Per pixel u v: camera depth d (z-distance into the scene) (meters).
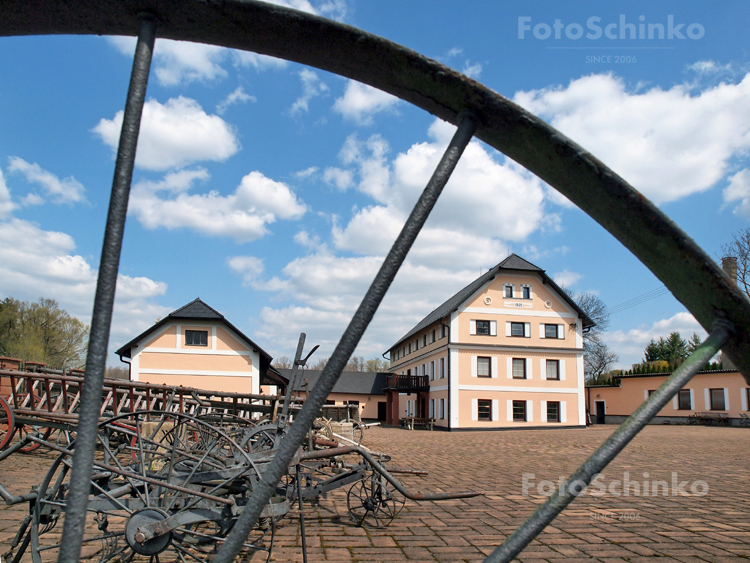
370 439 22.91
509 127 1.18
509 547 1.00
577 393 35.94
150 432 10.20
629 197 1.10
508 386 35.31
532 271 36.47
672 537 5.46
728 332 1.13
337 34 1.13
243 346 27.14
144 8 1.13
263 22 1.13
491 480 9.41
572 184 1.22
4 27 1.19
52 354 46.38
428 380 40.69
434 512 6.52
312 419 1.08
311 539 5.21
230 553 1.04
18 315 46.09
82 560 4.34
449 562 4.52
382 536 5.35
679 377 1.06
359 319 1.10
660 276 1.24
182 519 3.63
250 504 1.06
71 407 9.94
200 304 27.42
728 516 6.53
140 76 1.12
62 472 3.88
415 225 1.14
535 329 36.12
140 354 26.59
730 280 1.08
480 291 36.06
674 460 13.37
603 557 4.74
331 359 1.09
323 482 5.82
